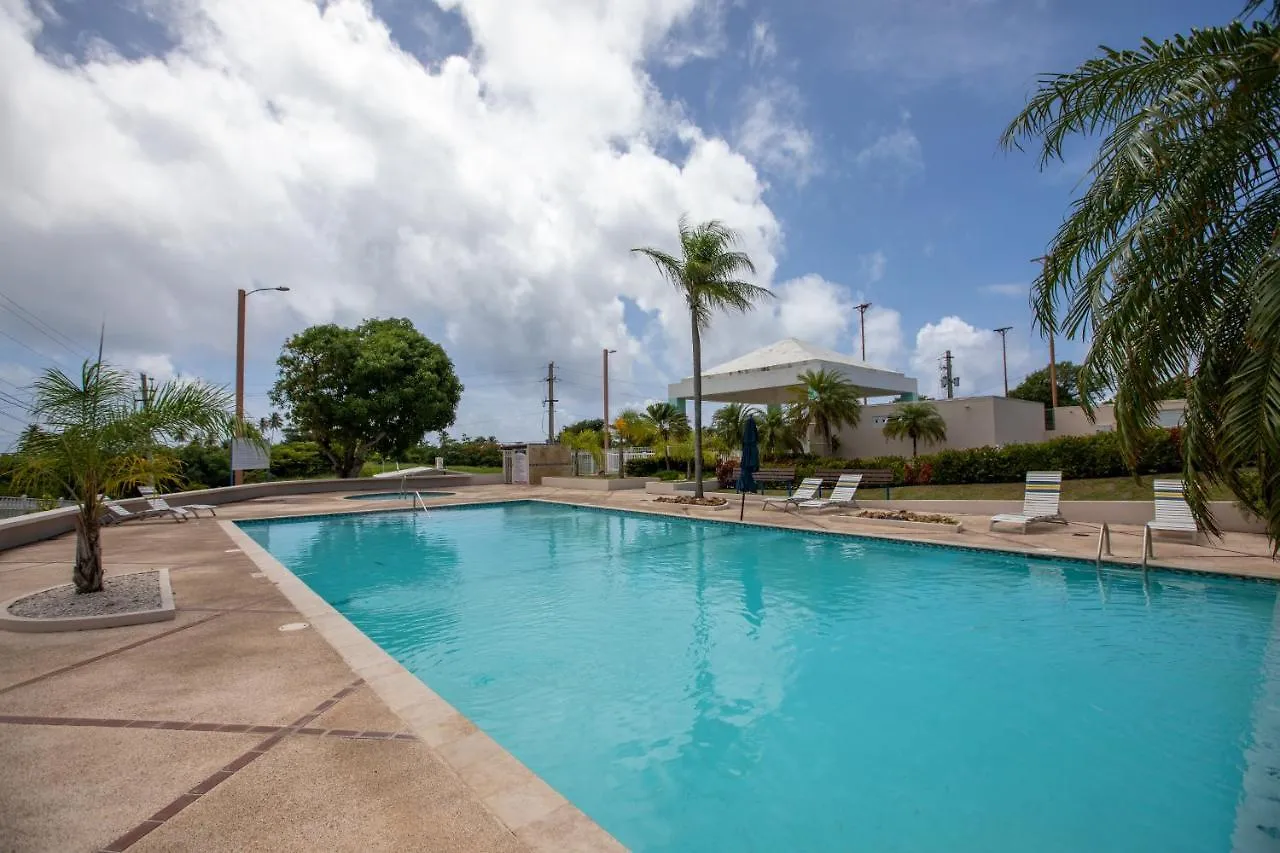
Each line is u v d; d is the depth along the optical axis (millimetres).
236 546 10148
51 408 6016
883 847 3096
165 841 2334
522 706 4781
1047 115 4406
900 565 9516
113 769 2896
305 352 26047
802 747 4102
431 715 3494
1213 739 4066
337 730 3305
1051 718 4410
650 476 31828
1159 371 3699
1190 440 3680
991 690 4902
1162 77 3863
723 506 16672
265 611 5844
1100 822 3254
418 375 27438
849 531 11734
